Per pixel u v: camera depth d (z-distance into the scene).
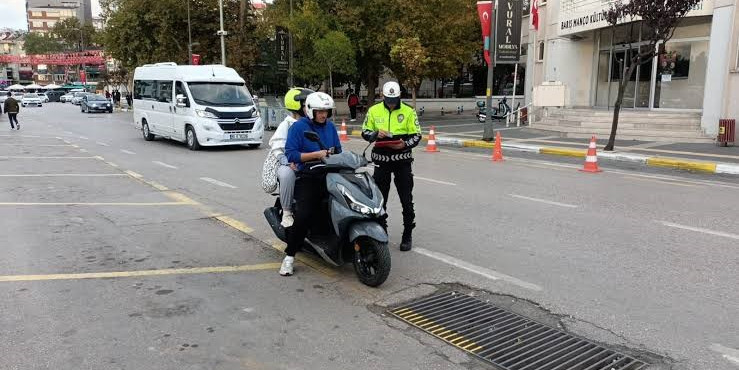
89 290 5.07
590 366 3.75
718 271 5.59
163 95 18.80
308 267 5.75
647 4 14.24
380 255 4.98
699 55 19.91
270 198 9.23
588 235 6.96
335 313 4.60
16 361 3.74
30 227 7.30
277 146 6.02
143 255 6.14
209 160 14.55
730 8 16.81
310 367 3.70
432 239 6.78
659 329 4.29
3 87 99.06
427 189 10.18
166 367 3.69
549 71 26.88
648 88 22.05
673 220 7.78
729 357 3.84
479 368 3.72
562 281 5.33
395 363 3.77
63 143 18.89
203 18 39.19
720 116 17.31
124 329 4.25
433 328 4.33
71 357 3.80
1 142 18.88
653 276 5.45
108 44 40.72
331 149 5.53
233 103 17.34
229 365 3.72
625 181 11.23
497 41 19.08
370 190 5.14
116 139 20.81
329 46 26.11
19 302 4.76
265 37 36.53
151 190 10.03
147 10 38.31
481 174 12.11
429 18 27.89
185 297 4.92
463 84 45.75
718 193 9.94
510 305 4.77
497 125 26.56
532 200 9.17
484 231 7.16
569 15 23.84
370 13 28.73
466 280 5.37
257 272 5.61
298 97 5.69
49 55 97.06
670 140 18.16
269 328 4.30
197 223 7.57
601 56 24.45
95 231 7.12
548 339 4.14
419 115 37.34
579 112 21.98
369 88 33.16
